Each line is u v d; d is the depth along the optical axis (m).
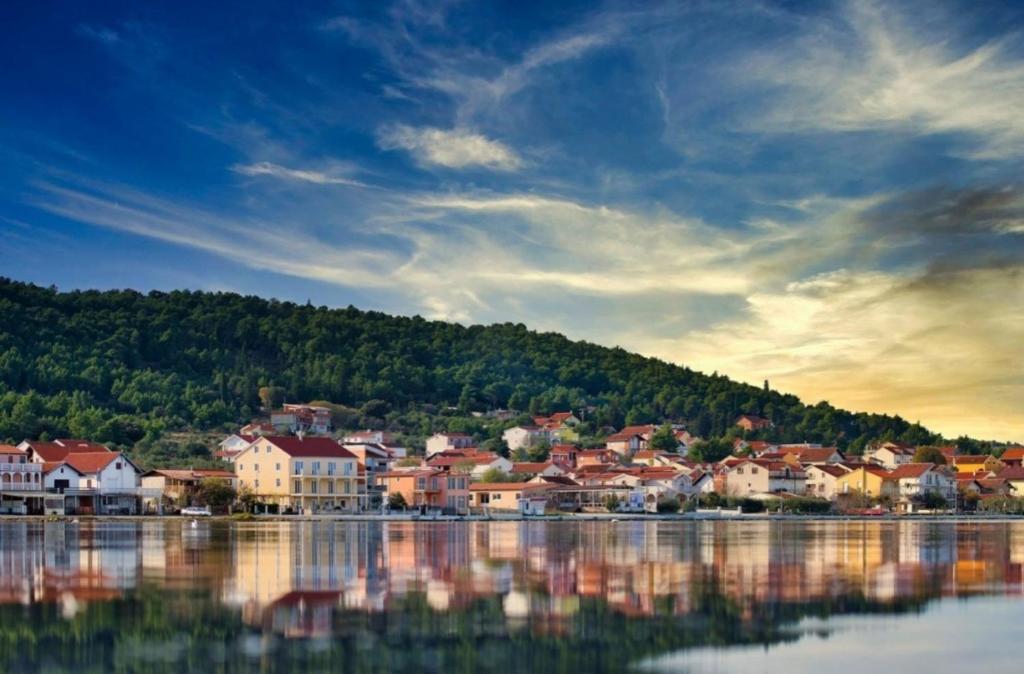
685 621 46.59
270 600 52.00
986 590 57.75
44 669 37.28
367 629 44.19
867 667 37.97
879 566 72.12
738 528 142.50
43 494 189.12
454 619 46.69
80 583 58.81
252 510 192.62
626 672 37.09
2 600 51.91
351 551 83.88
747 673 37.06
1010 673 37.16
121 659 38.69
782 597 54.31
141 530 124.81
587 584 59.50
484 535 114.88
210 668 37.47
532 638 42.56
